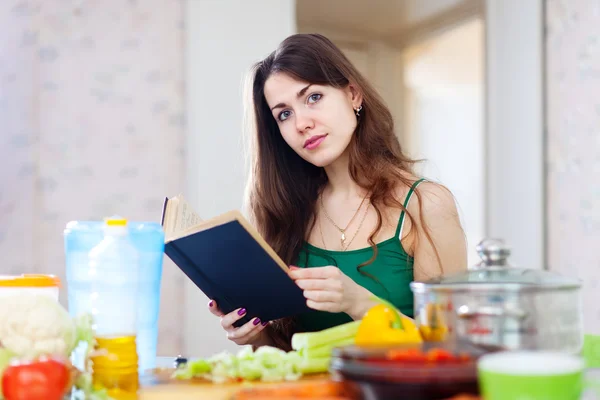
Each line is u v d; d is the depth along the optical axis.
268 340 1.78
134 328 1.19
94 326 1.16
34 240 3.30
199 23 3.43
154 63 3.49
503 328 1.00
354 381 0.86
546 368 0.80
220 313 1.63
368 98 1.81
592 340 1.33
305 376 1.13
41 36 3.36
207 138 3.41
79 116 3.39
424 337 1.10
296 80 1.71
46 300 1.06
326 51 1.74
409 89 6.79
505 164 3.78
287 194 1.92
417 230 1.73
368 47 5.21
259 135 1.93
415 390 0.82
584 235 3.35
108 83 3.43
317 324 1.75
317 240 1.88
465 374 0.82
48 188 3.34
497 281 1.04
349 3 4.64
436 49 5.72
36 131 3.33
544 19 3.59
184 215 1.49
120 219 1.22
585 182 3.36
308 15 4.81
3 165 3.30
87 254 1.23
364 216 1.82
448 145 7.02
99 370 1.06
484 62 3.92
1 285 1.17
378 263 1.76
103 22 3.44
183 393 1.03
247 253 1.33
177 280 3.40
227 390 1.04
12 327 1.02
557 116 3.52
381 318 1.09
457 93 6.99
